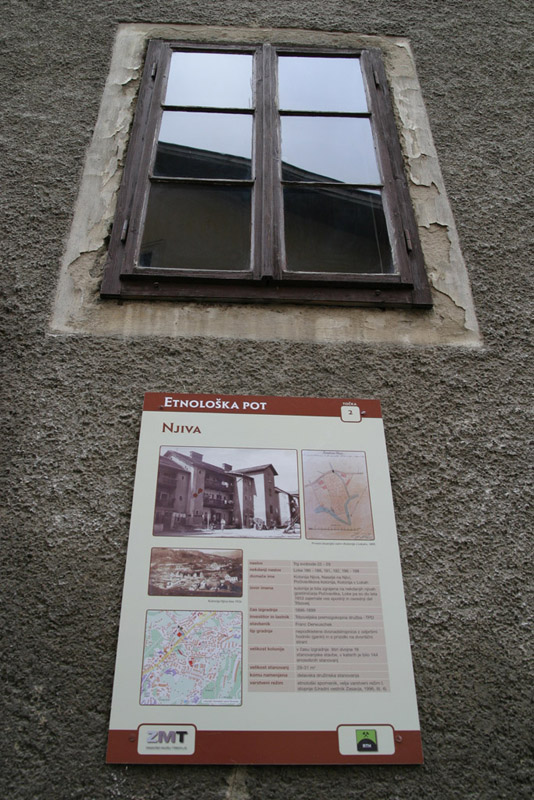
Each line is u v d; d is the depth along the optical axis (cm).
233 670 158
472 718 158
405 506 185
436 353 214
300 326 216
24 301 215
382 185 258
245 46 300
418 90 289
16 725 150
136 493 179
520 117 283
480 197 256
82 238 233
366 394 203
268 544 175
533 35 315
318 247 238
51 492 180
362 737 153
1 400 194
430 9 321
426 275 233
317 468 188
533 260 240
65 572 169
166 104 277
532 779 152
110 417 193
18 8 304
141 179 250
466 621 170
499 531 183
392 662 162
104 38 296
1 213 235
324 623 165
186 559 171
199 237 238
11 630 161
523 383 211
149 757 147
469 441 198
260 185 253
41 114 266
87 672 157
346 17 313
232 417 194
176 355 205
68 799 143
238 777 148
